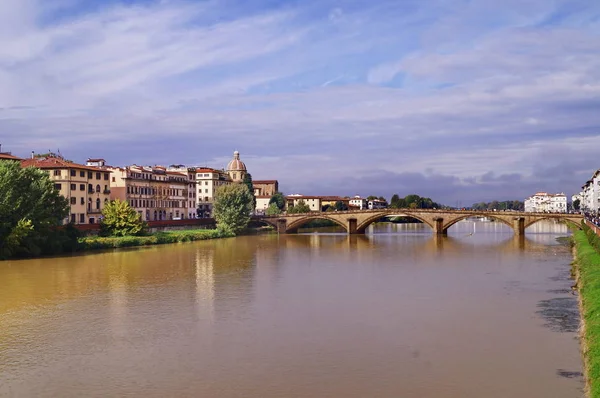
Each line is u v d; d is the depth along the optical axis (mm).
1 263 108125
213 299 71875
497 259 117312
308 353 48844
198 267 104000
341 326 57656
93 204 166750
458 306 66875
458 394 39500
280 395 39906
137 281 86688
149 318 61750
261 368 45219
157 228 171125
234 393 40406
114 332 56125
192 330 56562
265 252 134375
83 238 138375
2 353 49781
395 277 90812
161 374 44188
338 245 156500
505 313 62875
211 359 47531
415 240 177125
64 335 55250
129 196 185750
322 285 82625
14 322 60469
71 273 95250
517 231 190500
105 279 88688
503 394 39281
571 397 38469
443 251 137000
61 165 156500
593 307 55750
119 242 142875
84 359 47938
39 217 117750
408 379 42438
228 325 58406
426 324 58219
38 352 49938
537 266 104375
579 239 136250
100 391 40969
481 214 194250
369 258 120688
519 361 46000
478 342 51562
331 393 40156
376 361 46562
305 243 163875
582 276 76938
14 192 114125
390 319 60438
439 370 44250
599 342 44562
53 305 68812
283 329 56625
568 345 50094
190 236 170750
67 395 40312
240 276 92188
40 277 90688
